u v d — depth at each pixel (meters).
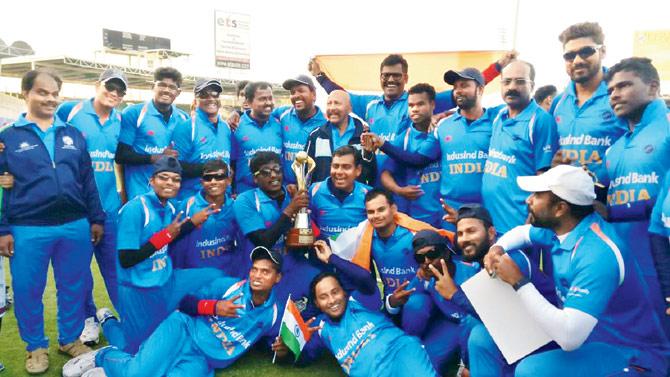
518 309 3.05
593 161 4.21
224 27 45.12
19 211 4.00
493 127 4.53
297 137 5.91
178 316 3.96
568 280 2.91
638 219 3.62
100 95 5.16
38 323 4.07
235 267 5.00
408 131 5.17
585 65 4.17
